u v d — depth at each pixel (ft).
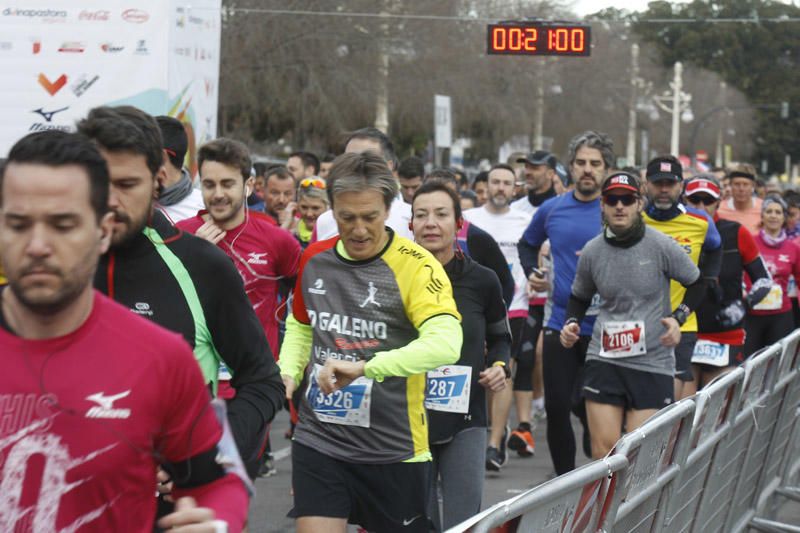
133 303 18.31
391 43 170.60
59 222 12.29
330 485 23.88
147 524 13.67
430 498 28.91
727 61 426.92
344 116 168.86
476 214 51.78
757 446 33.63
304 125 169.78
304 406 24.49
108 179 12.78
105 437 13.00
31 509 12.91
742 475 32.09
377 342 23.73
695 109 385.29
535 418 57.57
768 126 443.32
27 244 12.24
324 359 24.12
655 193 42.29
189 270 18.54
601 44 269.85
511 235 51.29
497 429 45.03
